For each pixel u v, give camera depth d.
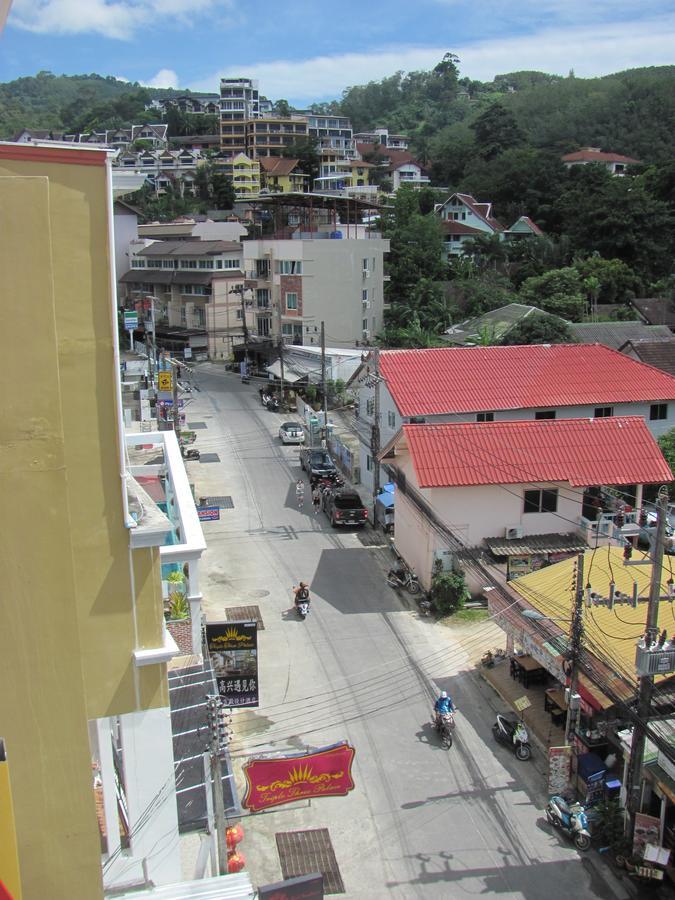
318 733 20.81
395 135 171.00
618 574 22.67
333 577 30.52
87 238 8.36
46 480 7.29
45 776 7.72
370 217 85.88
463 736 20.80
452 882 16.03
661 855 15.84
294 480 42.50
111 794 9.82
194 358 76.38
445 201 100.25
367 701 22.31
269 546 33.62
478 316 69.75
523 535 28.33
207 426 53.59
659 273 81.38
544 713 21.56
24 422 7.16
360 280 66.38
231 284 76.62
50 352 7.12
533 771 19.53
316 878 11.16
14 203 6.82
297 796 15.50
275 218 72.81
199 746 15.70
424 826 17.62
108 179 8.29
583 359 39.56
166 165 137.50
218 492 40.47
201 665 18.31
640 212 80.06
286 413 57.06
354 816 17.94
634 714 16.34
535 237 85.81
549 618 21.17
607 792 17.92
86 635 9.20
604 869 16.47
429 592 27.89
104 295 8.53
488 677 23.33
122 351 59.72
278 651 24.95
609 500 28.72
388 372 37.12
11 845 6.58
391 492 35.88
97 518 8.96
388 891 15.80
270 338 67.88
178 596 15.79
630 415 36.81
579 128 125.00
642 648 15.67
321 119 154.00
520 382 37.22
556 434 29.78
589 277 75.19
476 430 29.44
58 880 7.90
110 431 8.80
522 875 16.25
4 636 7.41
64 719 7.68
